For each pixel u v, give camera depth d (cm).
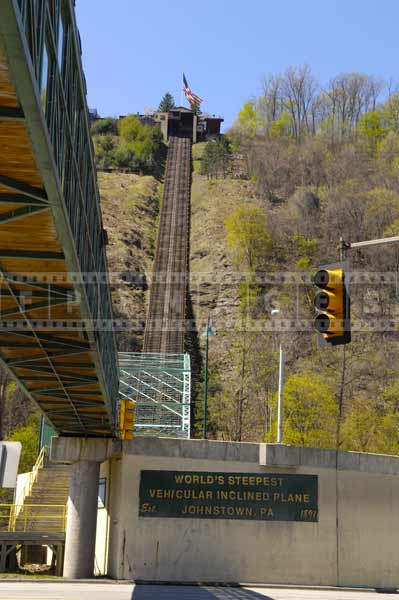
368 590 3250
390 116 16825
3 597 2136
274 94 18700
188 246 12712
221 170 16200
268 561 3231
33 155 1133
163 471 3238
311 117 18262
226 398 8700
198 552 3186
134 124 18375
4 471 1060
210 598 2452
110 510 3375
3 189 1277
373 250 11450
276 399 6400
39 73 1069
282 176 14962
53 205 1302
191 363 9588
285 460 3303
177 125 19138
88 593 2464
